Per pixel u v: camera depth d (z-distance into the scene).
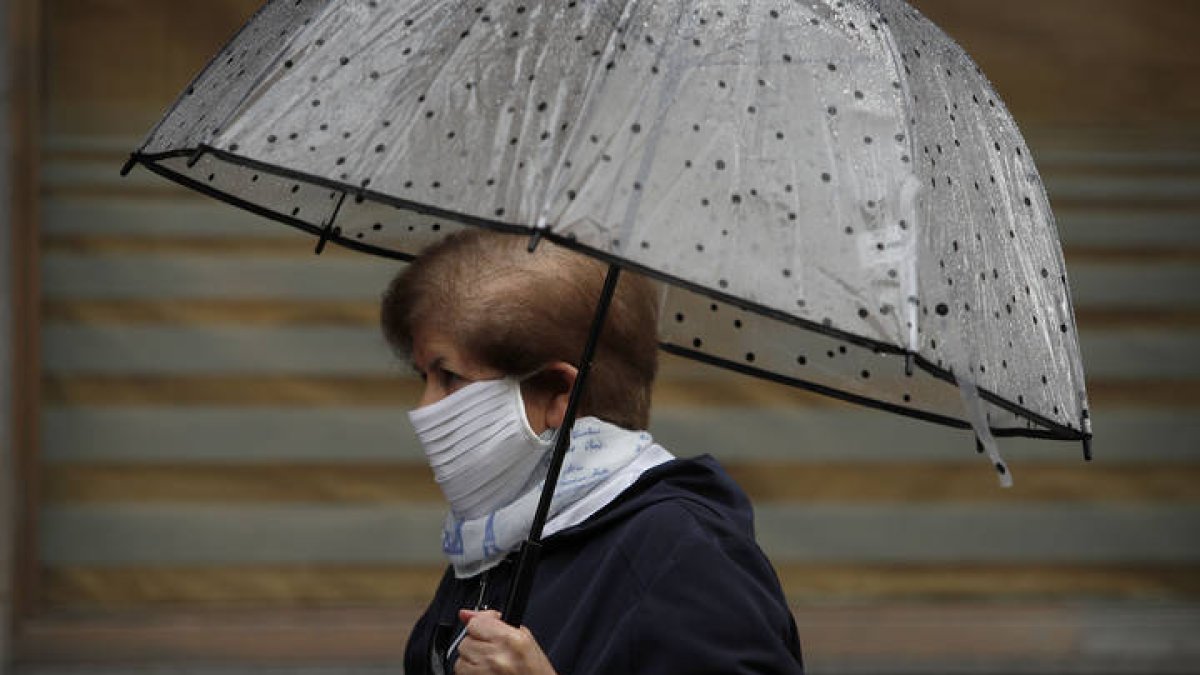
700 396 22.38
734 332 8.79
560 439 7.14
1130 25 23.00
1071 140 23.00
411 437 22.16
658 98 6.42
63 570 21.59
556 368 7.41
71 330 21.73
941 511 22.42
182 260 21.98
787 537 22.36
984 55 23.08
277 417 22.03
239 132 6.72
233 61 7.30
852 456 22.44
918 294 6.31
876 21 6.94
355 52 6.85
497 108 6.50
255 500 21.94
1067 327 7.23
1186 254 22.95
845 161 6.50
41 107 21.59
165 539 21.81
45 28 21.61
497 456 7.41
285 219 8.73
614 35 6.55
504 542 7.46
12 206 21.23
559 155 6.28
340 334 22.19
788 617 7.20
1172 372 22.83
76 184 21.73
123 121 21.83
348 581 22.00
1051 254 7.32
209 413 21.97
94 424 21.77
